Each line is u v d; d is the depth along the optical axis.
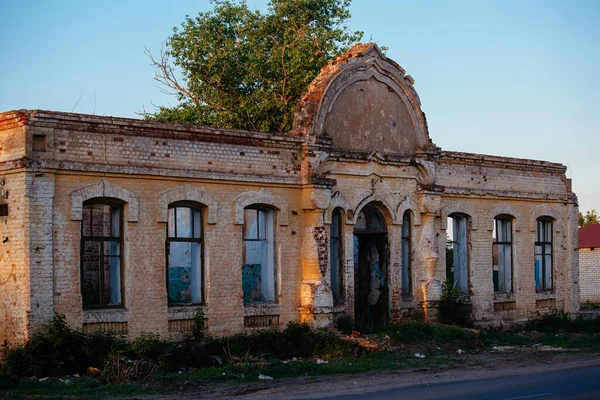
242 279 23.66
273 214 24.14
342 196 25.39
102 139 20.19
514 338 28.12
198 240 22.44
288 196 24.17
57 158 19.38
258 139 23.34
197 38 39.94
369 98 26.38
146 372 18.17
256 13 40.97
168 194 21.39
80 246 19.95
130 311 20.59
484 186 30.52
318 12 41.12
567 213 33.84
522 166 31.92
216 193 22.48
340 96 25.47
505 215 31.56
